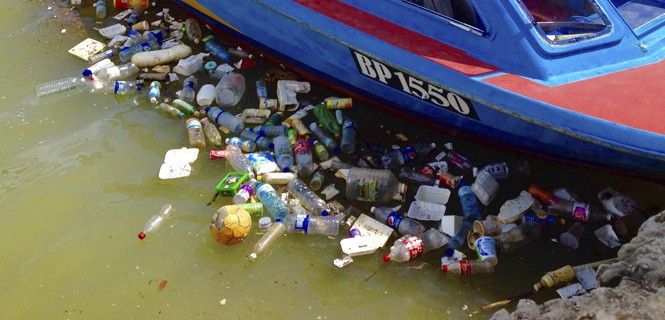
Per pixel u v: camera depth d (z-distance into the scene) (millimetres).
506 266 3971
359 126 4812
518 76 3938
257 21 4801
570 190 4383
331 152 4609
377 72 4344
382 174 4328
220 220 3969
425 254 4043
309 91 5086
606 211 4211
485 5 3916
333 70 4660
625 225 4059
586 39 3959
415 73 4090
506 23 3902
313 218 4129
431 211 4219
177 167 4473
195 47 5488
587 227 4152
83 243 4121
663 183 4055
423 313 3787
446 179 4379
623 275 3516
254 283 3922
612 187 4375
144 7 5801
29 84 5172
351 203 4332
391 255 3953
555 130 3842
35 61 5371
